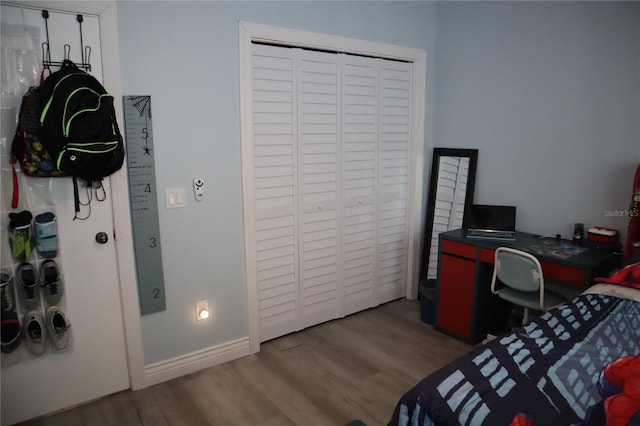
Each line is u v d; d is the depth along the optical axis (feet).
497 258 8.43
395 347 9.46
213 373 8.46
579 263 7.63
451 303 9.84
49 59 6.46
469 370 4.77
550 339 5.37
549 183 9.51
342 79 9.84
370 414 7.20
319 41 9.18
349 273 10.85
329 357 9.04
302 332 10.16
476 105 10.70
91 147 6.39
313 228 9.96
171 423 6.98
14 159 6.35
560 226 9.43
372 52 10.14
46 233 6.63
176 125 7.65
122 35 6.94
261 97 8.68
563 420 3.88
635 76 8.01
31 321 6.76
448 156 11.38
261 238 9.17
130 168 7.29
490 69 10.30
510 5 9.75
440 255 9.96
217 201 8.32
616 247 8.36
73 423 7.00
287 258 9.64
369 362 8.84
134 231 7.51
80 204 6.99
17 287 6.70
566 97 9.03
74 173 6.45
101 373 7.63
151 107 7.34
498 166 10.41
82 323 7.31
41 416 7.16
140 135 7.29
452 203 11.31
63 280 7.03
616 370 4.57
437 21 11.34
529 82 9.61
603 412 3.93
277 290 9.61
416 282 12.14
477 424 4.00
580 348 5.10
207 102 7.92
